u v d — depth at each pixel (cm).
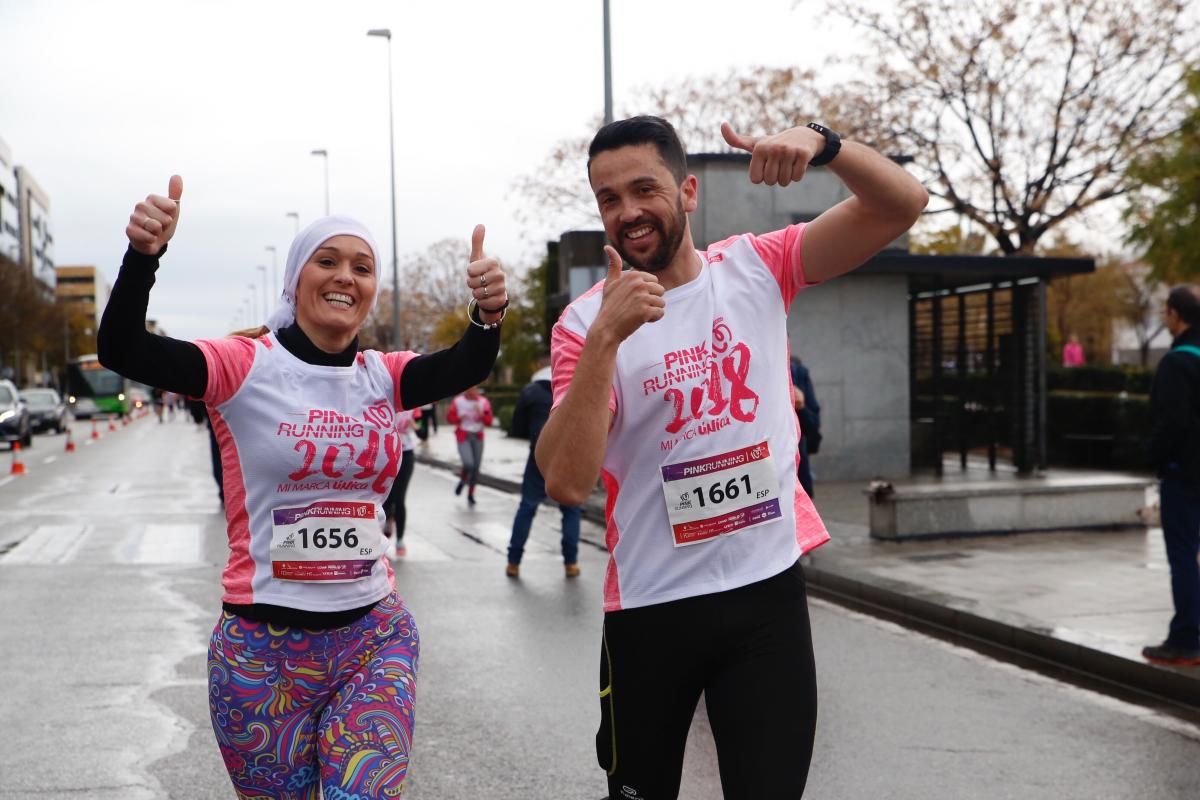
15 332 6650
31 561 1020
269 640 281
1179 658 586
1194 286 574
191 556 1052
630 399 270
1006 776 457
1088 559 930
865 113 2511
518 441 3017
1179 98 1833
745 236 290
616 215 272
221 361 278
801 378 879
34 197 12825
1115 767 468
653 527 272
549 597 856
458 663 650
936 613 751
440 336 5403
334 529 285
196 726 524
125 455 2645
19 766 468
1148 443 585
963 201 2553
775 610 268
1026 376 1761
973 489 1057
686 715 276
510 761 480
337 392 288
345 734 272
